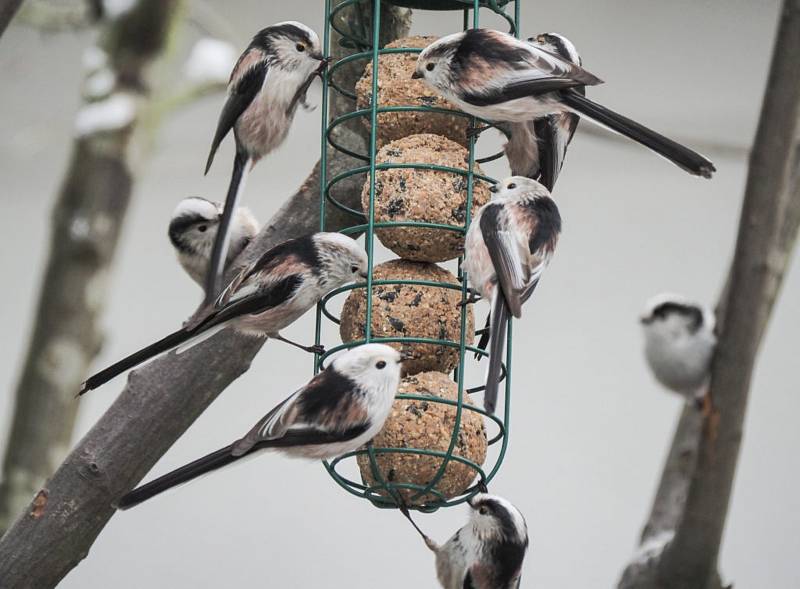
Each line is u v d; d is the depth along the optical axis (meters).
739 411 3.70
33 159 8.51
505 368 5.28
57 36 7.55
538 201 5.04
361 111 5.40
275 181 8.75
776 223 3.63
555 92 4.88
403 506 5.22
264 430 4.55
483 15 8.46
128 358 4.91
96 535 5.43
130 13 6.92
